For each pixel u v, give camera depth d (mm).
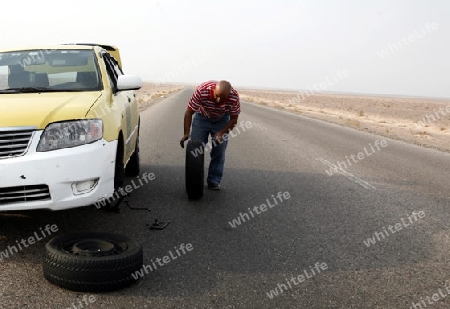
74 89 4996
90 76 5262
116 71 6504
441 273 4082
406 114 49156
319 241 4758
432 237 5129
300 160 10188
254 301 3332
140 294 3338
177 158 9422
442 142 18516
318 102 83312
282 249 4457
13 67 5258
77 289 3309
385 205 6484
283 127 19188
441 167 10477
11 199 3799
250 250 4367
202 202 6016
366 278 3873
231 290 3488
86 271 3266
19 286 3355
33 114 3914
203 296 3357
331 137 15930
